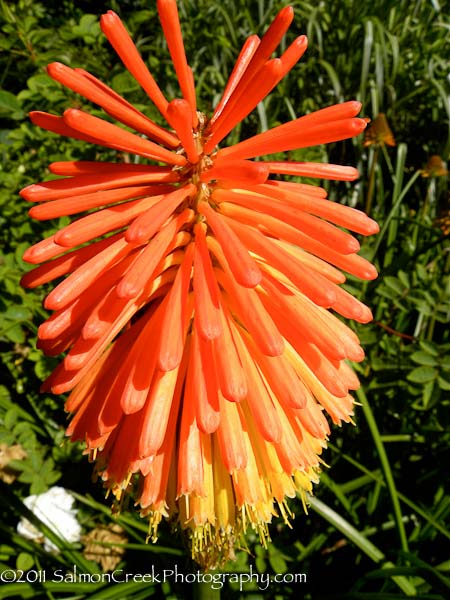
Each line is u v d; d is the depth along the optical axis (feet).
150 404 0.32
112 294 0.31
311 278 0.29
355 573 0.65
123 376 0.33
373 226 0.33
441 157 1.06
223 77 1.22
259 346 0.30
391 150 1.18
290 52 0.32
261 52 0.31
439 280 0.79
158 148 0.33
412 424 0.72
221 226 0.31
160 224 0.29
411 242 0.86
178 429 0.38
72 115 0.28
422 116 1.22
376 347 0.73
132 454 0.34
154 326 0.33
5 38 0.77
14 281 0.62
